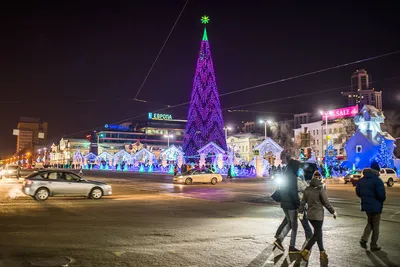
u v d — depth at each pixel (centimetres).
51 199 1898
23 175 5588
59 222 1126
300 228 1062
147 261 691
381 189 783
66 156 14138
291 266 672
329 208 720
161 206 1589
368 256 740
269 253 761
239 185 3159
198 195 2153
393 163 4706
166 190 2562
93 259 701
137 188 2759
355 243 859
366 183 809
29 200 1845
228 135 10381
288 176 792
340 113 8606
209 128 4784
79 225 1072
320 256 719
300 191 790
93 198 1917
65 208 1503
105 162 10050
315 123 9012
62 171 1909
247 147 9400
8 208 1498
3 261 682
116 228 1025
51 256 720
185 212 1384
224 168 5072
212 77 4853
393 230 1020
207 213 1357
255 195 2158
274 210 1451
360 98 13162
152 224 1098
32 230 986
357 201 1805
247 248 801
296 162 802
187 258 715
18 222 1122
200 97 4825
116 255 732
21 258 704
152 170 7262
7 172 4662
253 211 1419
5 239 870
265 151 4844
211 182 3350
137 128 14612
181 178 3262
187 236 922
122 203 1709
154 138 13850
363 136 4862
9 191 2462
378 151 4594
